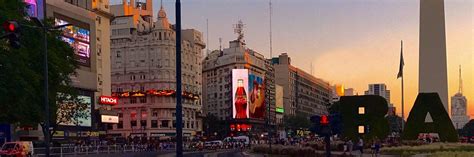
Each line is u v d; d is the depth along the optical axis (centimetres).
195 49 17475
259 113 19412
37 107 5069
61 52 5650
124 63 16225
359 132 7338
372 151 5734
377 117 7338
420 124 7744
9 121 5128
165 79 15925
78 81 10456
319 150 6675
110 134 15600
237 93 18675
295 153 5747
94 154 6931
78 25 10800
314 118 2745
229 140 11706
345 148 6050
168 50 16050
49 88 5334
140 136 14300
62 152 6438
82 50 10831
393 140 8419
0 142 7106
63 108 7600
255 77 19338
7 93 4472
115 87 16200
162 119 15775
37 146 6750
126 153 7538
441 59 7812
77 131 10256
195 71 17375
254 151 7281
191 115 16788
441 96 7800
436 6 7800
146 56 16062
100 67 13075
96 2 13038
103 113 12319
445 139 7638
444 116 7706
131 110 15900
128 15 16550
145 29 16738
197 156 6431
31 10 9294
